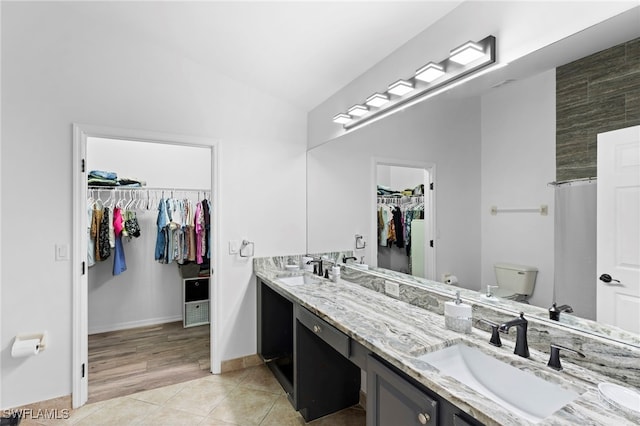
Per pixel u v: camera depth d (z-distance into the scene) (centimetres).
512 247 127
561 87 107
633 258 91
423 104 171
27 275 202
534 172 118
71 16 213
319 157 281
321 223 278
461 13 142
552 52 109
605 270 98
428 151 168
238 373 262
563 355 109
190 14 199
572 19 102
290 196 296
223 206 265
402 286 189
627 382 93
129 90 231
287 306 278
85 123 217
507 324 116
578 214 104
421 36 166
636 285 90
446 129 155
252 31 205
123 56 229
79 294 214
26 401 200
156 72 240
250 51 229
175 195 395
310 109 296
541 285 117
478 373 120
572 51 103
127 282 370
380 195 208
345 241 247
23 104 201
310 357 203
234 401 222
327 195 269
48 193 207
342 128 245
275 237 288
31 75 203
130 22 216
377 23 170
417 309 173
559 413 81
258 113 280
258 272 272
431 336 133
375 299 194
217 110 262
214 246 262
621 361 95
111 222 329
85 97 217
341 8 168
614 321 96
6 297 198
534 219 119
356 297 198
